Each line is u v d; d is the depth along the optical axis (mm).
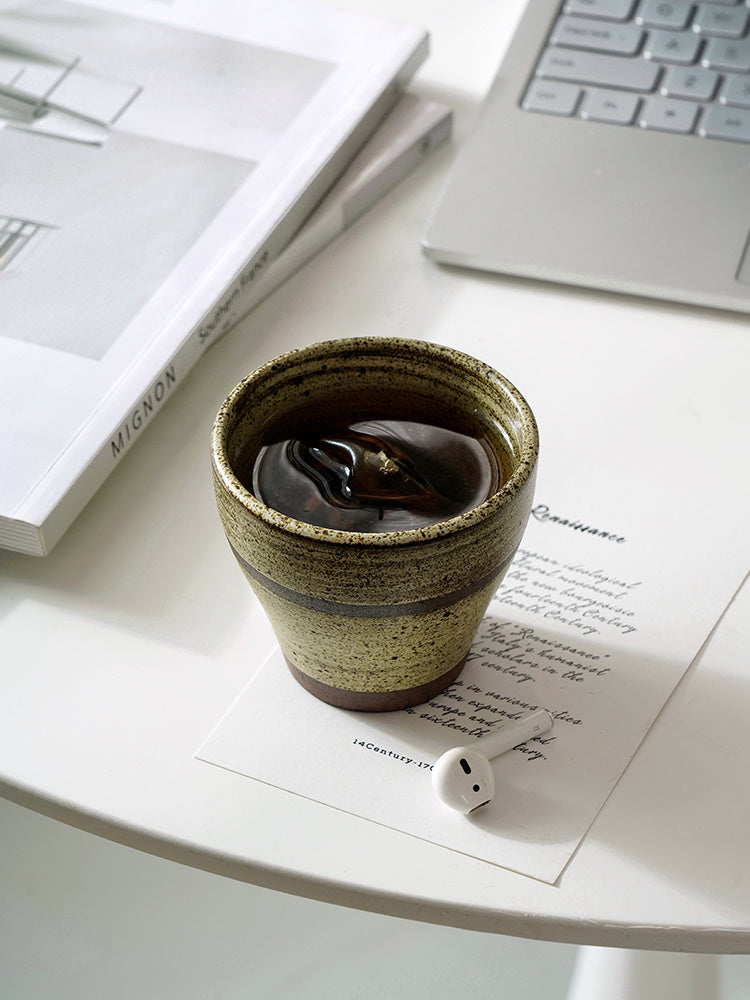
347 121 530
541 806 381
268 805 382
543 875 369
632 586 425
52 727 397
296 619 369
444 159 563
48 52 554
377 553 348
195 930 707
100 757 391
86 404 447
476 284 514
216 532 441
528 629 416
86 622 419
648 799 382
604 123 541
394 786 385
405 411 396
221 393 479
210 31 564
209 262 487
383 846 375
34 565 432
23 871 711
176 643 415
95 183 511
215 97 539
